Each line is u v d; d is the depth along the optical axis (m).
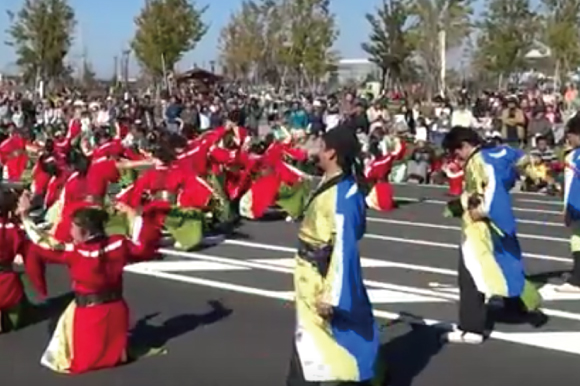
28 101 35.44
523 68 49.00
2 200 8.13
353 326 6.13
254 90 53.34
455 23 42.84
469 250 8.04
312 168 17.75
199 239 12.72
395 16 42.75
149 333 8.52
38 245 7.14
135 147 19.09
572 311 9.39
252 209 15.12
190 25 48.06
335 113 28.73
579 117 9.70
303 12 48.84
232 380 7.23
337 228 5.89
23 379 7.20
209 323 8.89
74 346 7.36
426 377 7.34
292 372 6.26
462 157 8.03
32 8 48.84
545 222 15.93
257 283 10.66
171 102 32.72
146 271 11.27
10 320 8.55
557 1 44.16
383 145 20.50
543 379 7.34
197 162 13.62
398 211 17.12
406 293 10.20
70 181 12.14
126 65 67.56
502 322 8.90
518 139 23.64
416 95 39.50
